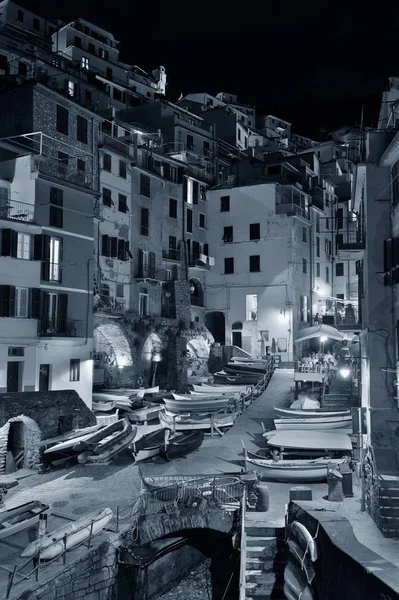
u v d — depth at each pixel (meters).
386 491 17.84
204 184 59.81
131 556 19.61
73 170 37.09
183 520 20.69
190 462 28.34
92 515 20.11
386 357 20.95
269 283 56.41
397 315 20.09
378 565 11.95
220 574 22.75
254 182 59.16
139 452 29.00
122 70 75.12
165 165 54.66
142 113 63.34
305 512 17.12
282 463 24.42
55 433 29.69
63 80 53.28
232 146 69.25
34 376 32.00
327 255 65.81
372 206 21.72
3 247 30.88
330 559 14.32
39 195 33.59
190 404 39.22
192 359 52.88
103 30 74.81
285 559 18.17
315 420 31.06
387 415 20.47
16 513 20.58
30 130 35.72
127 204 49.25
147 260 51.03
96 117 40.28
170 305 51.56
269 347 55.38
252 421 35.72
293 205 56.06
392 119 21.97
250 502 21.17
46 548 17.59
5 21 66.38
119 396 39.91
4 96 36.94
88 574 18.30
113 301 45.97
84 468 28.64
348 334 39.00
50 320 33.50
